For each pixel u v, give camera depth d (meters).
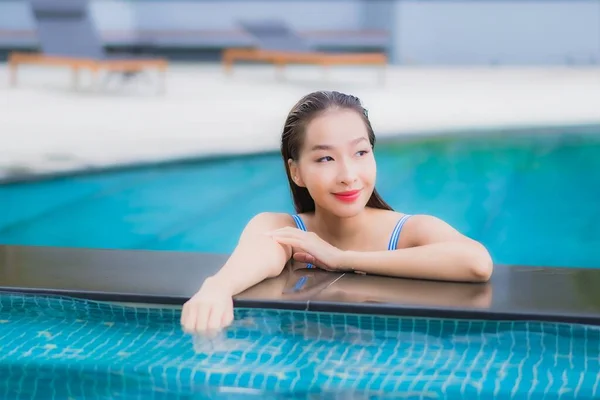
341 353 1.88
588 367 1.81
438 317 1.99
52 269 2.45
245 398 1.68
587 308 2.00
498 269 2.42
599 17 10.39
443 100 8.05
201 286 2.22
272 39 10.74
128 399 1.68
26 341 1.98
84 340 1.98
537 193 6.03
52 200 5.78
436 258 2.25
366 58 9.27
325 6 10.73
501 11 10.59
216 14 10.77
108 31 10.75
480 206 5.70
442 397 1.68
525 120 7.07
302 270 2.41
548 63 10.62
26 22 10.46
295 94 8.51
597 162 6.64
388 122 6.96
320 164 2.27
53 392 1.71
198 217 5.48
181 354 1.89
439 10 10.70
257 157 6.34
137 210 5.62
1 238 4.99
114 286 2.23
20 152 6.01
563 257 4.86
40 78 9.75
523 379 1.75
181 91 8.73
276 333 1.98
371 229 2.46
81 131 6.75
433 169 6.57
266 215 2.53
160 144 6.30
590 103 7.87
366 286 2.20
